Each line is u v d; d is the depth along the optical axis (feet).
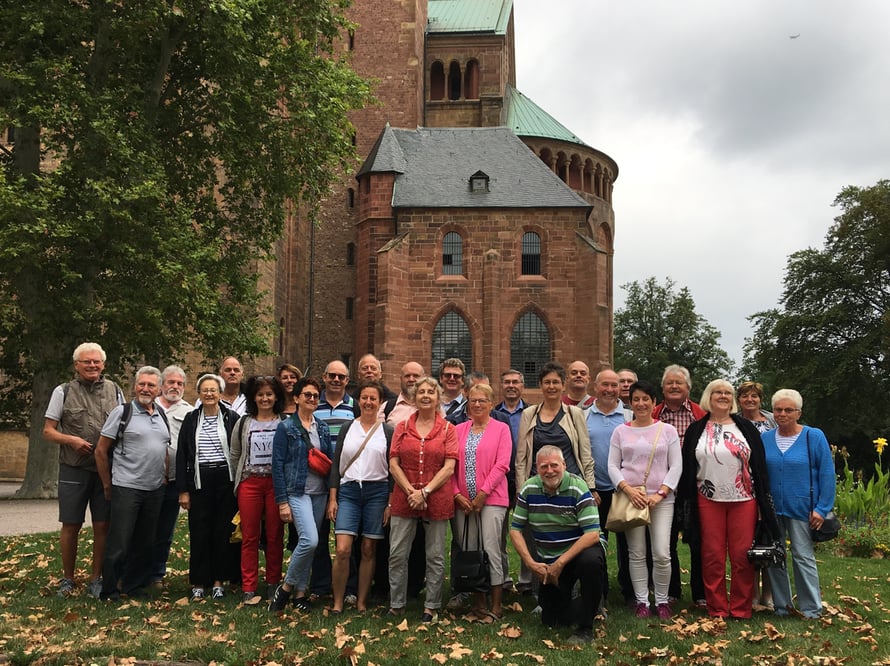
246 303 86.53
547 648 25.94
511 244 142.41
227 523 33.40
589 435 33.68
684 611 31.37
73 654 23.63
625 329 264.31
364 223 148.25
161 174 71.56
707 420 31.81
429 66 189.37
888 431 167.53
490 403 31.12
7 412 84.89
